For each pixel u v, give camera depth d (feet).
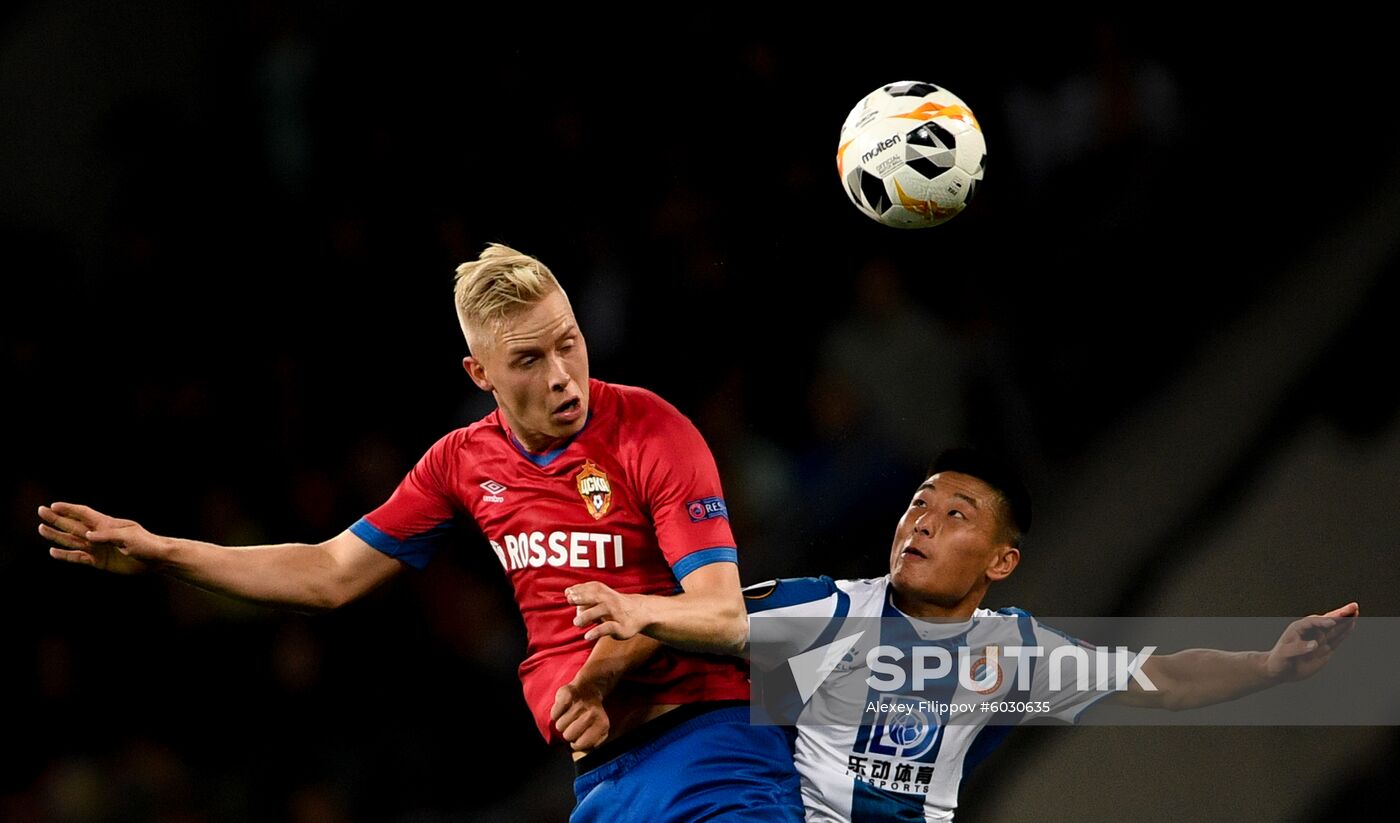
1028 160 105.09
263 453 104.47
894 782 49.57
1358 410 88.84
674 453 44.24
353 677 92.12
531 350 43.37
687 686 45.83
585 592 38.70
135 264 111.04
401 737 90.68
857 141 50.83
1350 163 99.60
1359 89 101.24
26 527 100.01
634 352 104.53
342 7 117.29
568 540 45.44
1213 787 78.64
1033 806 81.41
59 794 89.40
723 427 98.12
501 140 114.11
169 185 113.50
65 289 109.81
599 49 115.44
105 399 106.52
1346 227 97.40
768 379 101.55
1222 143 102.47
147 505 103.09
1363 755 77.05
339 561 49.55
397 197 113.19
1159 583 87.10
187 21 116.47
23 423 104.63
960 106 50.88
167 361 108.47
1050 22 107.76
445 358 109.19
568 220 111.34
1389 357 89.97
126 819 88.79
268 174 114.52
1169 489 89.97
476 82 115.44
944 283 101.96
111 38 114.93
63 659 92.68
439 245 111.45
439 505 49.11
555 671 45.91
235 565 48.42
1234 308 96.53
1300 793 77.30
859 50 112.06
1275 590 84.12
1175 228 100.63
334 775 89.76
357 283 110.63
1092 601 87.76
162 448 104.47
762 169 110.73
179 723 91.56
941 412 93.04
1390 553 82.84
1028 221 103.30
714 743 45.55
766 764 46.37
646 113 113.60
